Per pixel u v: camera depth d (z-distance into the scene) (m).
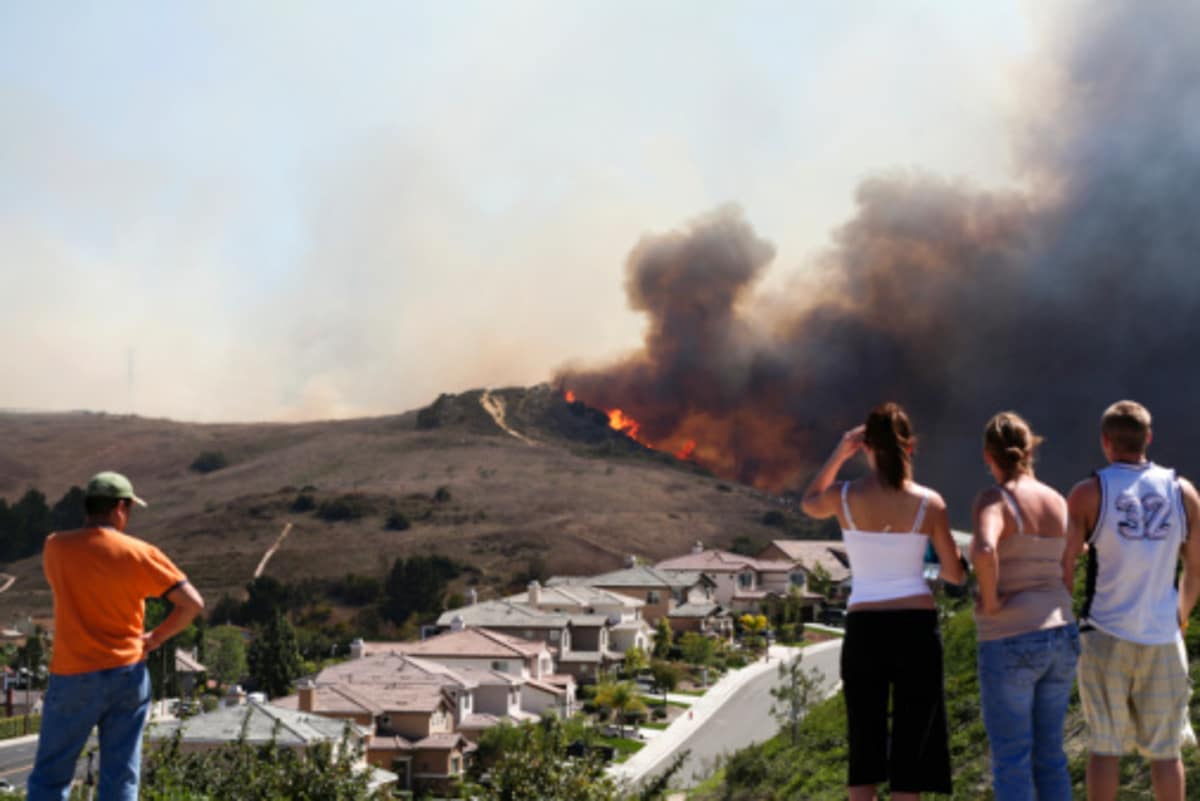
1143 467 6.88
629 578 110.44
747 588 117.31
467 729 63.62
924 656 6.45
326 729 44.22
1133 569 6.74
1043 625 6.44
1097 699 6.89
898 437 6.59
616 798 19.02
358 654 75.88
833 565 124.88
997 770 6.45
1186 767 11.45
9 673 92.00
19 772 55.16
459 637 78.81
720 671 86.56
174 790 11.23
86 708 6.91
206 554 189.75
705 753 57.62
